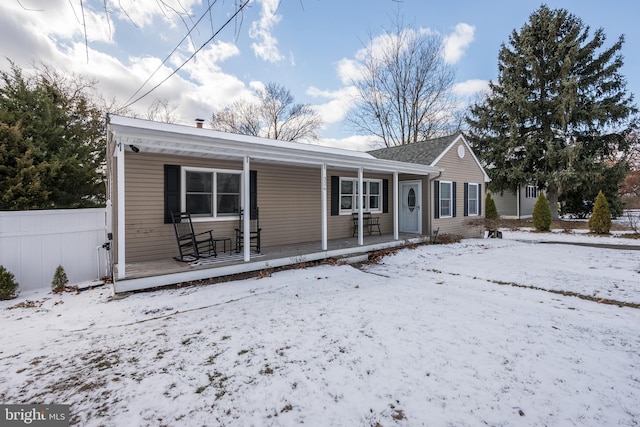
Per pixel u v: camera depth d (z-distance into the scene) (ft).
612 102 52.70
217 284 17.46
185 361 8.98
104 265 21.26
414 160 36.37
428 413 6.77
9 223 17.67
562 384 7.85
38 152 25.89
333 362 8.86
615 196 56.24
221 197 23.02
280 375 8.23
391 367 8.58
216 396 7.38
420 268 22.12
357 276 19.57
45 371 8.55
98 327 11.85
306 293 15.83
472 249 30.17
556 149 54.65
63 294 17.04
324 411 6.86
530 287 17.03
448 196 37.24
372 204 34.91
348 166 25.43
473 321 11.91
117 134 14.64
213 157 21.62
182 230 21.04
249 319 12.18
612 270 20.68
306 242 28.04
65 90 41.29
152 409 6.91
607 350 9.67
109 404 7.08
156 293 15.79
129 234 19.27
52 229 19.16
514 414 6.75
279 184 26.22
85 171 27.27
